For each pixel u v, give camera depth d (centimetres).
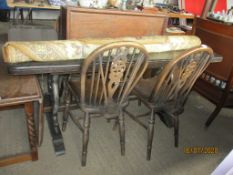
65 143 173
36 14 424
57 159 158
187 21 363
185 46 164
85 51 130
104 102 141
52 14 439
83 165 155
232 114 240
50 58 123
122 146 165
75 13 150
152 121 159
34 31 282
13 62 116
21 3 267
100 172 152
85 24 155
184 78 142
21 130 179
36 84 129
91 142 177
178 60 127
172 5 367
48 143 170
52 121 178
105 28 163
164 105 156
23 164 150
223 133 209
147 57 126
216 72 203
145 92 164
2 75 130
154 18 177
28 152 158
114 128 192
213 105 251
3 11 407
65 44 126
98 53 112
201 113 235
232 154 86
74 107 183
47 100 183
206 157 178
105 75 125
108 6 193
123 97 143
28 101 118
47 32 287
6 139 168
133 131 196
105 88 132
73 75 166
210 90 215
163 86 145
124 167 159
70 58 128
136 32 176
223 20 222
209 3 221
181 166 167
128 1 280
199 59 136
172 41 159
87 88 151
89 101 138
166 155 175
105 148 173
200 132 206
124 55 119
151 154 174
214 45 201
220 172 90
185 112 232
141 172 157
